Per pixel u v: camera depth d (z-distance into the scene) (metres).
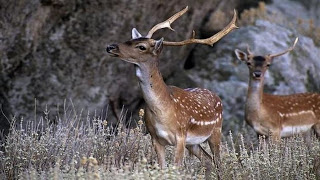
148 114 11.35
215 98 12.79
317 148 12.87
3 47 13.78
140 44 10.98
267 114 15.17
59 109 14.61
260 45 18.56
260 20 19.27
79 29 14.51
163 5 15.21
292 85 18.23
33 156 11.59
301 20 21.41
